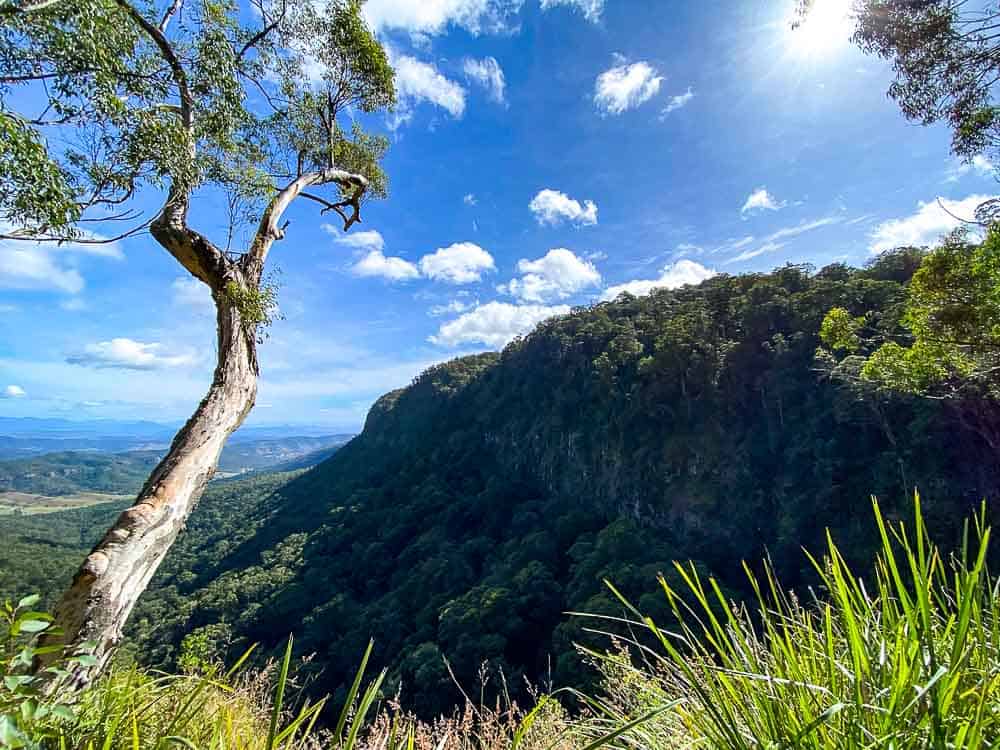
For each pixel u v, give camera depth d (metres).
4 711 0.87
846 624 0.83
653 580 21.09
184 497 2.55
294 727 0.86
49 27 2.45
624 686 1.45
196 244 3.34
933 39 5.81
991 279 7.51
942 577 0.82
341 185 6.16
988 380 10.70
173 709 1.34
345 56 5.15
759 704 0.85
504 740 1.94
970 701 0.73
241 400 3.13
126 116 2.84
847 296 27.69
